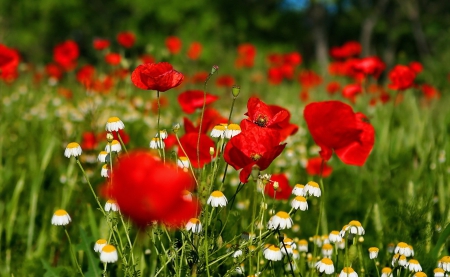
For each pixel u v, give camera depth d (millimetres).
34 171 1929
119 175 1092
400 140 2100
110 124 1328
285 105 3852
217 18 13898
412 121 2475
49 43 15445
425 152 1896
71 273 1508
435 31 15633
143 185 1084
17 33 14070
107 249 1232
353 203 1826
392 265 1402
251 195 1638
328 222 1762
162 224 1279
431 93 3264
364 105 2729
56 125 2291
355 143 1361
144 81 1292
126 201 1095
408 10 15883
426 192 1700
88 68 3119
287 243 1381
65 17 14734
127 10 15508
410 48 17531
